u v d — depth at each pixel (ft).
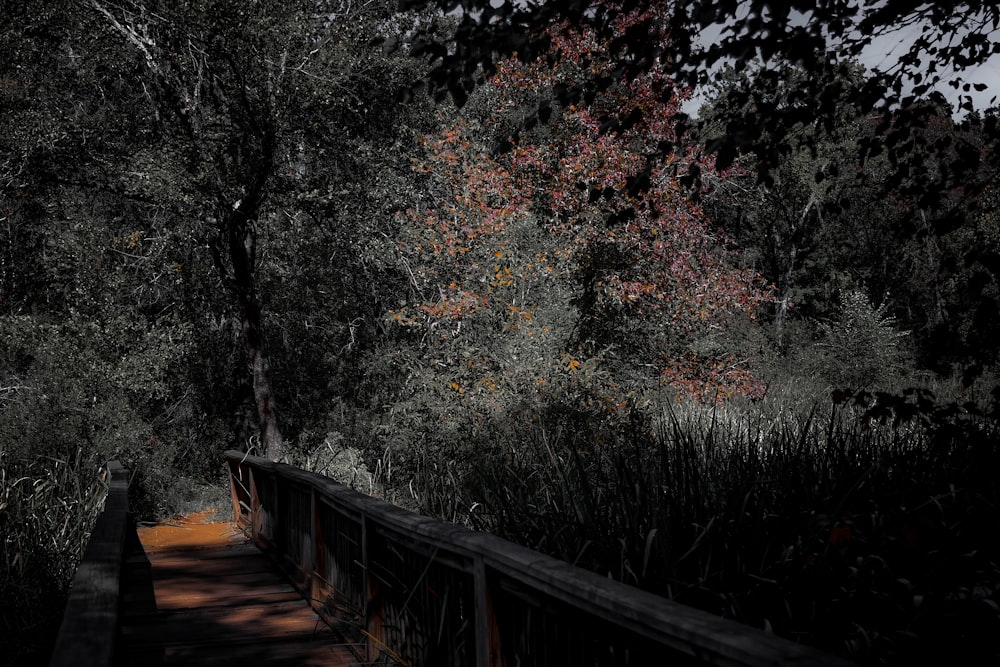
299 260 64.44
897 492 13.58
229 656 16.51
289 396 64.34
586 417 31.27
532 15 16.89
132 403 52.85
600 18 17.92
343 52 52.06
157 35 53.21
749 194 97.76
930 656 10.71
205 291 61.62
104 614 9.88
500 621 11.27
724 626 6.50
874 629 11.59
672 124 49.29
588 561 13.93
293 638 17.89
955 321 15.46
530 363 36.45
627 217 17.95
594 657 8.88
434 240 51.42
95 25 52.34
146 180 50.72
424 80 17.52
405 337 53.57
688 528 13.44
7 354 52.90
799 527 13.28
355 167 60.85
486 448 29.76
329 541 20.31
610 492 16.14
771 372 61.93
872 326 69.36
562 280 48.44
